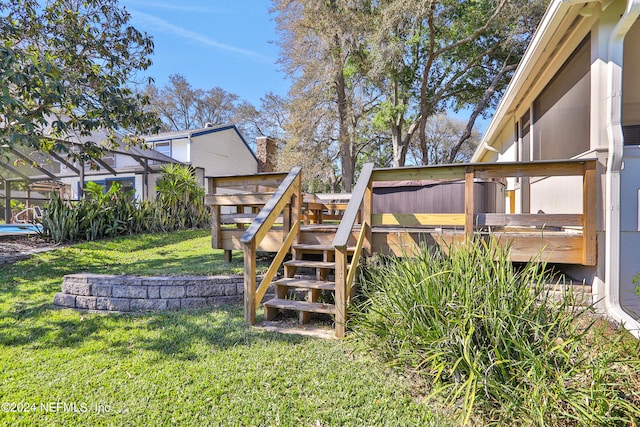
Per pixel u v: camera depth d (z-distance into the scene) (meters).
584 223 3.21
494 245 2.83
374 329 2.49
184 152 14.23
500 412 1.82
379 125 15.36
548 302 2.24
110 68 6.12
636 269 3.14
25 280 4.57
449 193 5.01
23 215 13.13
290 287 3.72
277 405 1.96
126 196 8.14
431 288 2.27
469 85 15.05
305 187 18.38
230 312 3.51
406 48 12.52
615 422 1.68
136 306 3.63
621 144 3.05
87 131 5.89
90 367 2.41
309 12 12.55
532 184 5.73
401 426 1.79
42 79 4.35
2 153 5.38
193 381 2.22
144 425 1.81
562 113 4.30
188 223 9.90
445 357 2.06
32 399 2.04
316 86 13.70
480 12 12.03
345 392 2.08
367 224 3.82
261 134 25.92
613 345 1.94
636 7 2.73
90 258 5.66
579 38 3.64
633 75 4.06
